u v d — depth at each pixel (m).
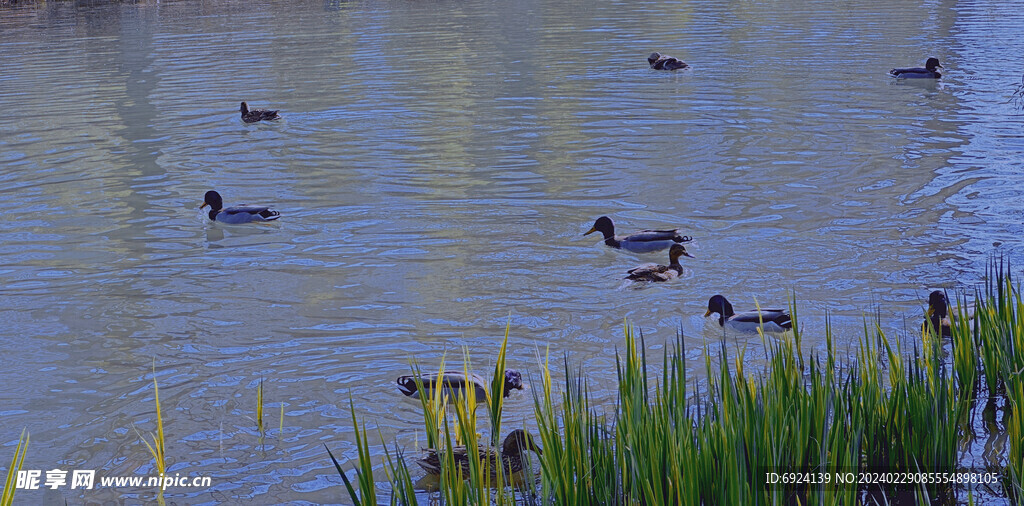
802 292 15.36
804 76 35.09
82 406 12.10
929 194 20.62
